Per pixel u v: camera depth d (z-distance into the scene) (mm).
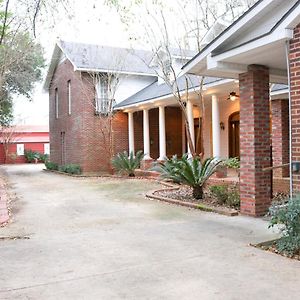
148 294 3717
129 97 21000
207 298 3592
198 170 9570
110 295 3711
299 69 5695
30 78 22953
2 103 23969
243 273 4250
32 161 37844
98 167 20000
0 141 36969
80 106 19844
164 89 17359
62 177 18844
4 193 12227
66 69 21922
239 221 7102
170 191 11492
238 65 7434
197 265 4555
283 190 10242
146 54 21938
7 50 14320
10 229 6777
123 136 20578
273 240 5566
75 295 3723
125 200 10305
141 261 4754
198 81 14422
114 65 19719
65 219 7699
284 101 11375
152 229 6570
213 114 13766
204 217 7590
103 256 5000
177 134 20859
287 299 3541
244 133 7723
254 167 7516
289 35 5699
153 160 18297
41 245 5613
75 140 20688
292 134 5855
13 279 4184
